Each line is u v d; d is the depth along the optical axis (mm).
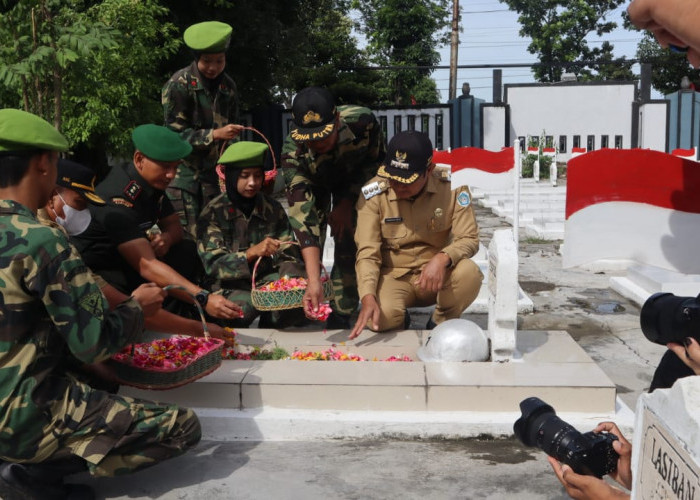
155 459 2820
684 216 4555
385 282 4469
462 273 4289
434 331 4020
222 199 4797
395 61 36188
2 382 2521
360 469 3141
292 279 4359
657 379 2865
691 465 1229
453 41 33062
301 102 4238
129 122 10859
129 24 10344
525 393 3496
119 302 3201
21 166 2623
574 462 2012
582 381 3543
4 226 2553
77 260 2621
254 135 24438
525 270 7902
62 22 6520
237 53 19156
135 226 4070
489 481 3014
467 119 26984
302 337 4480
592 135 27469
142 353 3355
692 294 5984
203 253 4676
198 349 3418
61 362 2854
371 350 4195
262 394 3582
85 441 2678
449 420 3443
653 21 1402
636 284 6594
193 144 5164
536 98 27328
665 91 41438
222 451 3359
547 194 16422
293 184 4500
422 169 3973
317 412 3547
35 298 2570
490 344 4059
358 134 4617
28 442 2578
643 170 4539
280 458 3271
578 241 4688
